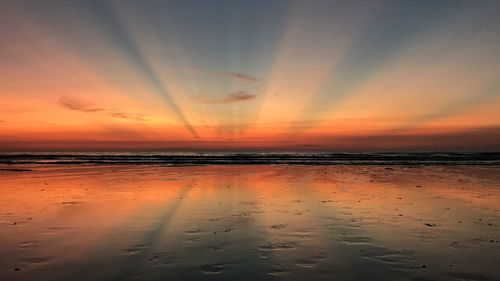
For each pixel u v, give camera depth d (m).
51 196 11.68
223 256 5.72
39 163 31.47
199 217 8.59
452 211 9.24
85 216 8.66
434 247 6.18
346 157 45.84
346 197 11.48
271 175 19.08
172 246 6.25
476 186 14.19
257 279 4.78
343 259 5.57
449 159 39.41
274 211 9.29
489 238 6.73
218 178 17.44
